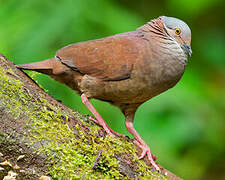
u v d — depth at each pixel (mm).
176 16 17250
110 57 8961
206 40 17344
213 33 17594
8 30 13430
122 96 9188
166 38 9352
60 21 13414
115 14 14492
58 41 13234
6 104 6891
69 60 9070
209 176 15969
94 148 7348
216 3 16641
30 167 6797
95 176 7066
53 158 6879
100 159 7160
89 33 13586
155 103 13953
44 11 13602
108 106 13570
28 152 6777
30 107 7230
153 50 9102
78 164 7008
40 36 13125
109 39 9242
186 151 14867
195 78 15539
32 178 6797
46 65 9055
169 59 9156
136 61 8914
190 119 14148
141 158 8461
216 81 16609
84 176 6953
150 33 9391
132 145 8180
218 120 15203
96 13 14031
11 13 13742
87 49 9086
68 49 9180
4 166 6688
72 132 7410
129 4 16500
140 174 7754
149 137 13750
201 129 14367
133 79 8945
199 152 14984
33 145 6820
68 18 13539
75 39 13336
